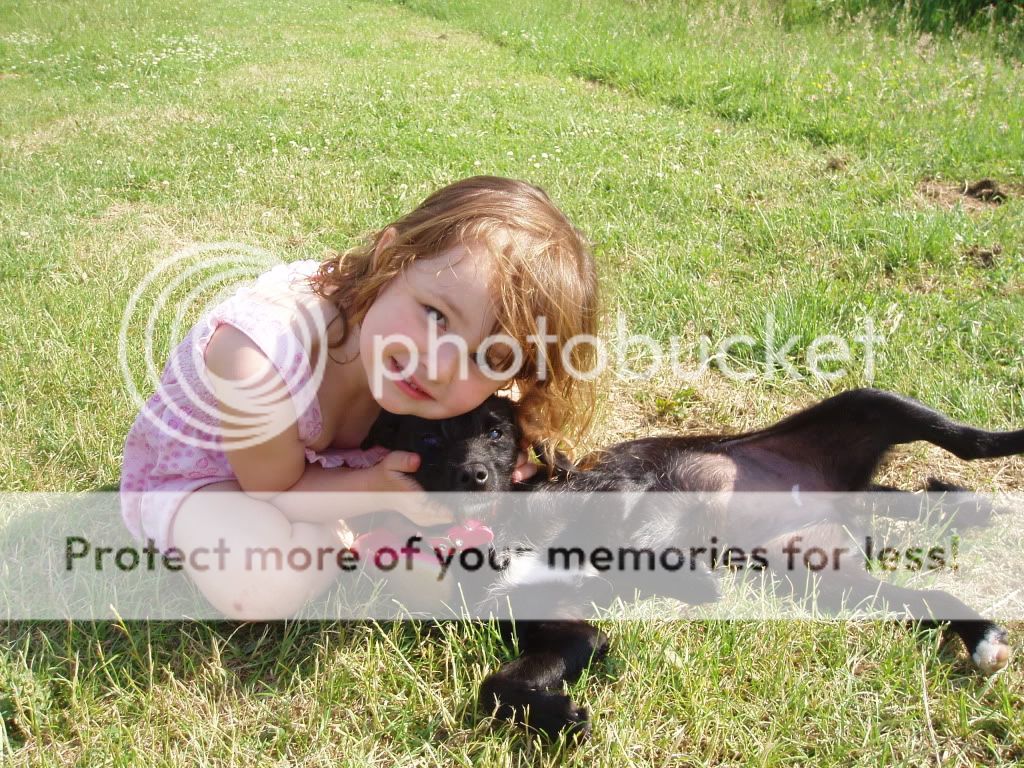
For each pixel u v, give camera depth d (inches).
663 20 127.4
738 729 26.1
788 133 77.6
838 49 106.8
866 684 27.6
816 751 25.7
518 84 103.0
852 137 75.4
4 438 38.6
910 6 119.0
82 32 141.4
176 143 81.3
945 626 28.9
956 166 68.0
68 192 69.0
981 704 26.8
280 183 68.9
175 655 28.6
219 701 27.2
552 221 28.7
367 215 61.6
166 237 60.3
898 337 44.6
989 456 31.7
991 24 110.4
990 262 52.2
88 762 25.2
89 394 41.8
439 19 161.0
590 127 82.1
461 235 27.1
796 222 57.2
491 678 26.8
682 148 74.9
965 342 44.4
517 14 147.9
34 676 27.5
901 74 92.6
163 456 30.5
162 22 153.7
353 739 26.0
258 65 119.5
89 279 52.9
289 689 27.5
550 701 26.0
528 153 74.4
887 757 25.3
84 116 92.4
